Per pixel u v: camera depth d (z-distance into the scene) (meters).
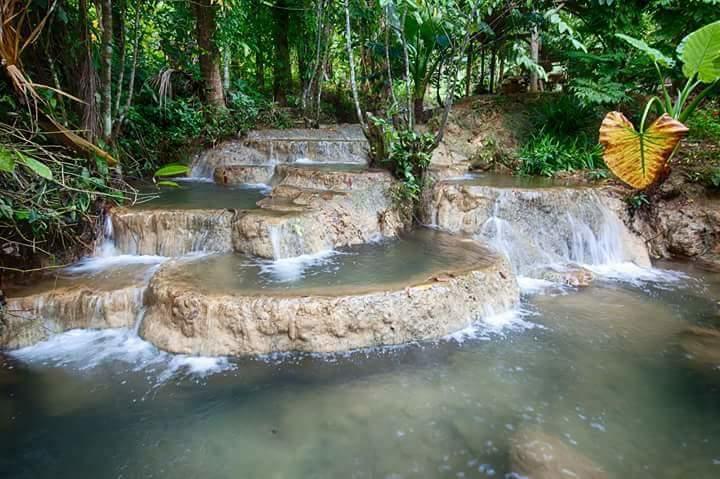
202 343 3.74
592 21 8.79
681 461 2.69
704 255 6.44
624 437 2.89
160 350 3.84
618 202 6.66
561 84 12.38
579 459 2.68
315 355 3.72
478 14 6.10
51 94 4.77
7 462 2.69
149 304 4.11
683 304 4.97
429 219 6.70
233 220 5.28
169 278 4.28
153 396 3.28
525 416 3.08
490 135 9.52
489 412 3.12
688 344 4.09
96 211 5.45
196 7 9.69
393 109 6.60
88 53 5.58
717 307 4.90
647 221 6.66
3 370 3.60
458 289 4.26
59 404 3.20
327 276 4.40
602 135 3.98
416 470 2.62
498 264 4.84
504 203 6.22
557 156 8.22
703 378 3.56
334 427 2.96
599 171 7.49
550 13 6.64
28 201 4.02
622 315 4.67
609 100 7.93
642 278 5.78
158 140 8.84
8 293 4.13
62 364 3.68
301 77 13.02
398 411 3.12
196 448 2.79
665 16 8.14
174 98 10.01
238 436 2.89
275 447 2.80
